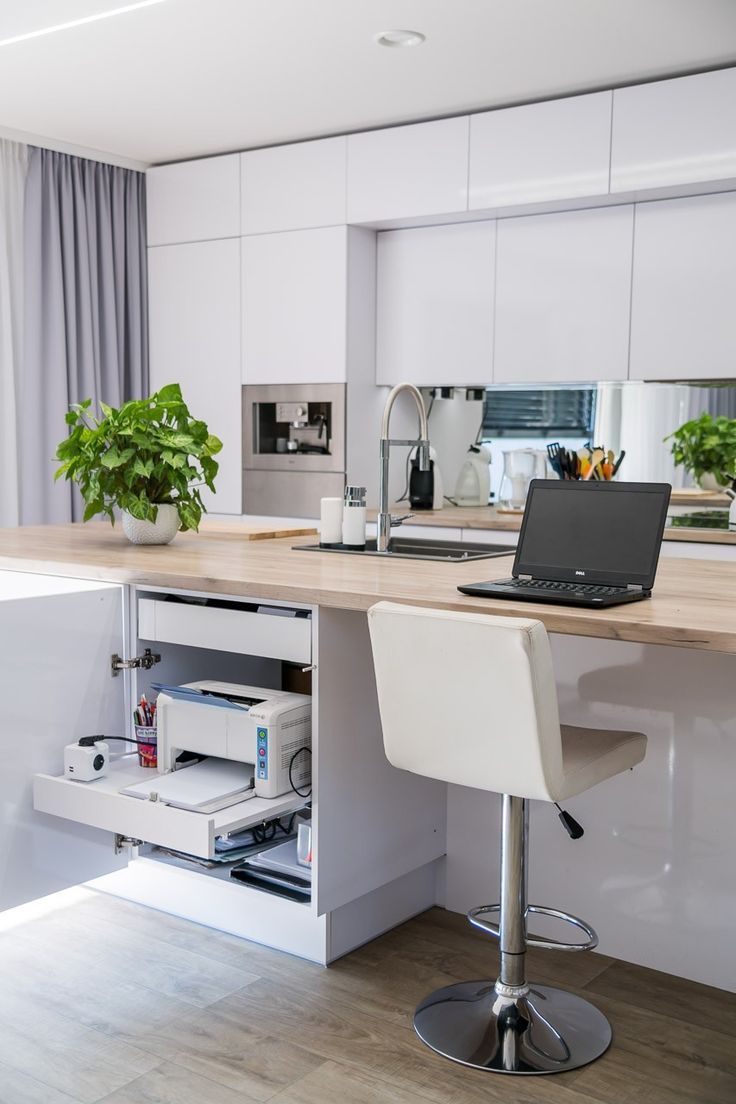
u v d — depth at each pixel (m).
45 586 2.88
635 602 2.07
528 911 2.21
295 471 4.76
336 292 4.55
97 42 3.54
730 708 2.30
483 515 4.40
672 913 2.42
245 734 2.44
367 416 4.71
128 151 4.93
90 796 2.46
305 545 3.11
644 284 3.97
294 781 2.46
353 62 3.69
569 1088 2.02
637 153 3.79
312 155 4.59
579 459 4.45
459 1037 2.15
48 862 2.61
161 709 2.57
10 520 4.95
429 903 2.82
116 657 2.73
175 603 2.62
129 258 5.25
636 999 2.34
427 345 4.56
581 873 2.54
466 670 1.87
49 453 4.93
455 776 1.97
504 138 4.09
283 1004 2.31
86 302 5.03
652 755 2.41
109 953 2.53
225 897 2.64
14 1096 1.97
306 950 2.51
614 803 2.48
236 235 4.86
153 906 2.79
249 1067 2.08
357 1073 2.06
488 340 4.38
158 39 3.50
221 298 4.93
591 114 3.88
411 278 4.58
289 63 3.71
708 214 3.80
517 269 4.28
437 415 5.00
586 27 3.33
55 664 2.58
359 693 2.46
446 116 4.29
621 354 4.04
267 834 2.60
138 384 5.31
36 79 3.92
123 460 2.93
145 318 5.34
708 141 3.63
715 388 4.16
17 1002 2.30
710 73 3.61
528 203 4.05
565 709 2.53
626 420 4.40
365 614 2.47
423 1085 2.03
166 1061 2.09
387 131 4.38
